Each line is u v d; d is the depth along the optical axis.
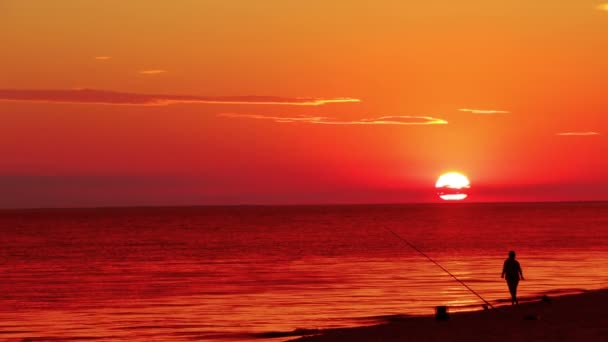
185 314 75.06
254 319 70.81
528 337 48.22
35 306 83.62
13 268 139.62
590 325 52.06
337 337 53.62
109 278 117.00
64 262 152.75
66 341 61.94
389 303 79.38
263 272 120.62
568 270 111.62
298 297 85.94
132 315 75.25
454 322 57.59
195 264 141.38
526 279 98.75
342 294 87.75
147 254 172.75
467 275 107.94
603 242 185.50
